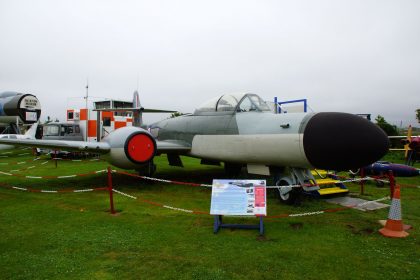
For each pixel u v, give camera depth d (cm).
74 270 305
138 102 1320
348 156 452
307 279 288
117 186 736
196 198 616
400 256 339
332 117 475
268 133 545
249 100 660
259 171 612
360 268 310
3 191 684
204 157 715
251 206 402
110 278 290
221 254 342
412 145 991
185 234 405
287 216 462
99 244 369
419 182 799
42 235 400
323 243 376
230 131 637
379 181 741
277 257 335
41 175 912
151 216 487
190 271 303
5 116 2012
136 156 643
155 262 322
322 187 670
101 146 636
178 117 846
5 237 393
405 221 464
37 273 299
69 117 1608
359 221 465
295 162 512
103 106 1609
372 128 460
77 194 652
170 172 974
